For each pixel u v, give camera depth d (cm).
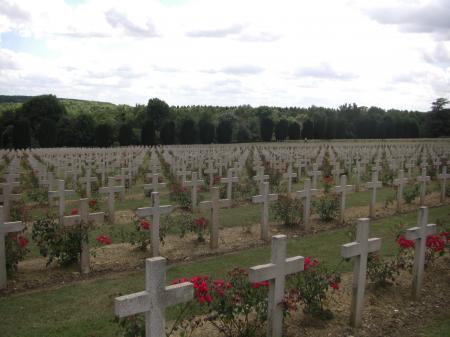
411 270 770
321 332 576
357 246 576
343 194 1207
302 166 2181
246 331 539
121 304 381
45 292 722
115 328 590
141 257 908
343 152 2941
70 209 1467
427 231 679
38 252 948
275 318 518
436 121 7956
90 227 830
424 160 2152
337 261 878
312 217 1285
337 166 1922
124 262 877
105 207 1466
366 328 592
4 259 727
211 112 8606
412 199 1495
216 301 524
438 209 1410
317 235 1093
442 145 4525
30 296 705
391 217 1302
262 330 562
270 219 1254
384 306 659
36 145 5794
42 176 1812
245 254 941
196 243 1016
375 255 739
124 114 8688
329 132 7662
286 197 1231
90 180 1600
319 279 602
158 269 400
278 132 7506
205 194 1714
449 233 796
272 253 511
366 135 7981
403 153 2927
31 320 620
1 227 715
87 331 584
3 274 727
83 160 2462
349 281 761
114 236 1079
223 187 1659
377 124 7975
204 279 546
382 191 1802
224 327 565
